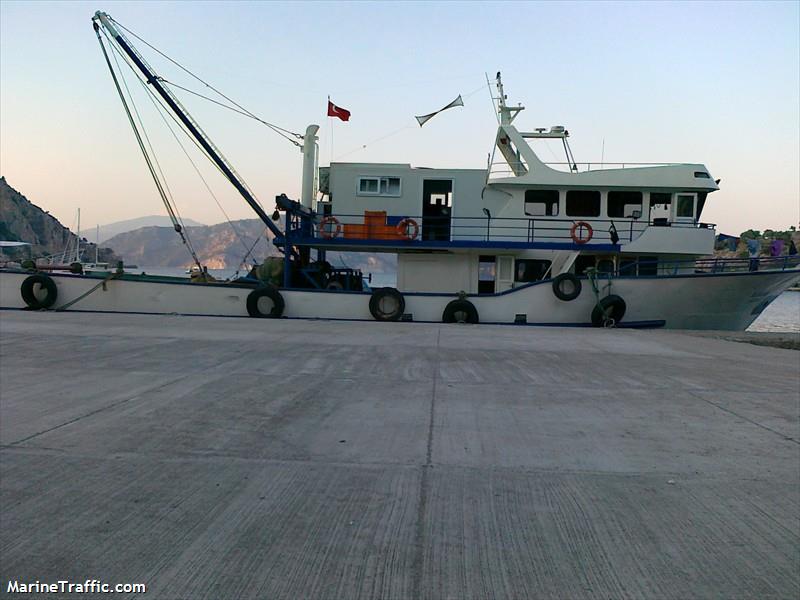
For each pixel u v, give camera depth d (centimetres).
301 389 698
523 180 1647
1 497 373
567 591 279
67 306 1692
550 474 430
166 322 1433
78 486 393
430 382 757
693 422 578
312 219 1780
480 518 355
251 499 377
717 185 1633
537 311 1599
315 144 1839
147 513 354
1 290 1717
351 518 352
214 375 768
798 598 276
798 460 466
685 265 1627
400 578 288
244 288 1656
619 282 1561
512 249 1623
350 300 1645
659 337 1336
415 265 1722
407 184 1697
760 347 1198
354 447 485
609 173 1638
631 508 372
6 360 856
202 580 283
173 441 491
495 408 624
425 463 450
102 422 541
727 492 400
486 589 280
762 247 1628
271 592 275
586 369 878
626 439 518
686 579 291
